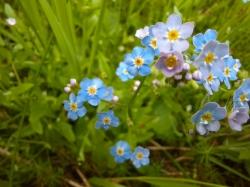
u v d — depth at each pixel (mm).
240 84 63
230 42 75
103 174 76
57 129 71
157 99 74
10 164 72
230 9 82
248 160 73
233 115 57
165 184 65
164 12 80
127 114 66
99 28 69
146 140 77
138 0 89
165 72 49
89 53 84
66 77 74
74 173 77
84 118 73
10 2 89
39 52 77
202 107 57
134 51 58
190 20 79
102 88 64
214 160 73
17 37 76
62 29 63
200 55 49
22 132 69
